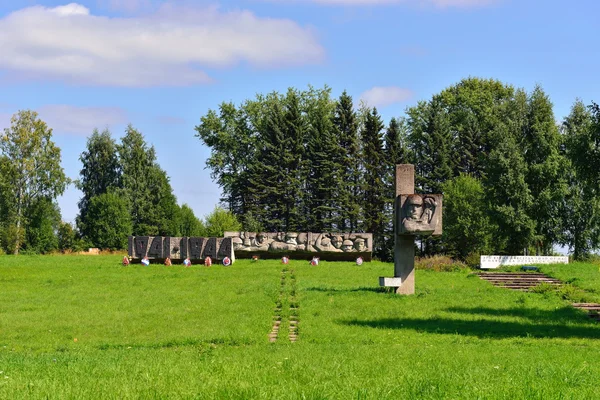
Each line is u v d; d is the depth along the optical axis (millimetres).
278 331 27969
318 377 15609
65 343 25672
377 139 88875
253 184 92875
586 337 27375
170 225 106188
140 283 42062
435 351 21953
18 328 28656
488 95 94188
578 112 75562
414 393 13656
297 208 90188
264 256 59625
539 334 27812
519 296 38500
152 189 108250
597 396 13773
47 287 40594
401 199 37406
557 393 13930
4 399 12789
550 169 69438
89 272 47438
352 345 23594
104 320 30297
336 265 53500
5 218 91750
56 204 103750
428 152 89438
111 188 108875
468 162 90500
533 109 77125
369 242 59438
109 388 13820
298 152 91312
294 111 91938
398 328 28375
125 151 109625
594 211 68125
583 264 51125
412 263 37875
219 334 26391
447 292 38938
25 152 92875
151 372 16078
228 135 97938
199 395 13016
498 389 14164
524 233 68938
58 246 98312
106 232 100500
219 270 48688
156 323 29484
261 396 12891
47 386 14109
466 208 76625
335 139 88750
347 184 87625
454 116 95875
